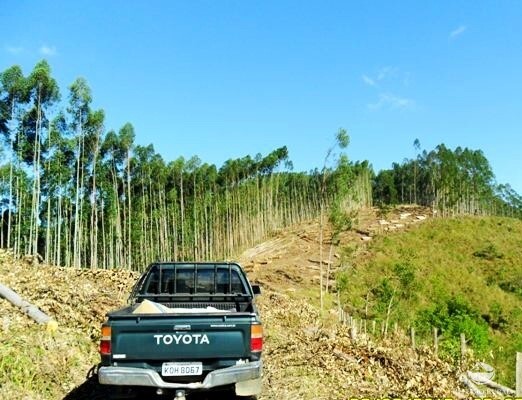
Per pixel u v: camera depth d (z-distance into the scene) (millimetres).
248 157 102688
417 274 63438
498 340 45625
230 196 93625
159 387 5707
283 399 7426
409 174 136500
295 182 114125
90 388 7480
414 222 97688
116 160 64188
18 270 19203
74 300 13461
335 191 41062
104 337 5816
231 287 8469
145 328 5816
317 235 84500
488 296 61375
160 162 74375
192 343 5855
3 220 51125
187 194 85062
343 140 39188
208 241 83875
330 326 20984
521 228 100250
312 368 9539
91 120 47969
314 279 54906
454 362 13703
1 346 7945
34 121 43312
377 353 11203
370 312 41312
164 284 8438
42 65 40812
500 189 140500
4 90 40719
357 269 61406
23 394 6562
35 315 10609
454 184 118250
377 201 130750
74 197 54250
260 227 95750
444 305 47844
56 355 8273
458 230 92688
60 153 46781
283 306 27031
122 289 20578
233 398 7219
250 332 5965
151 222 69750
